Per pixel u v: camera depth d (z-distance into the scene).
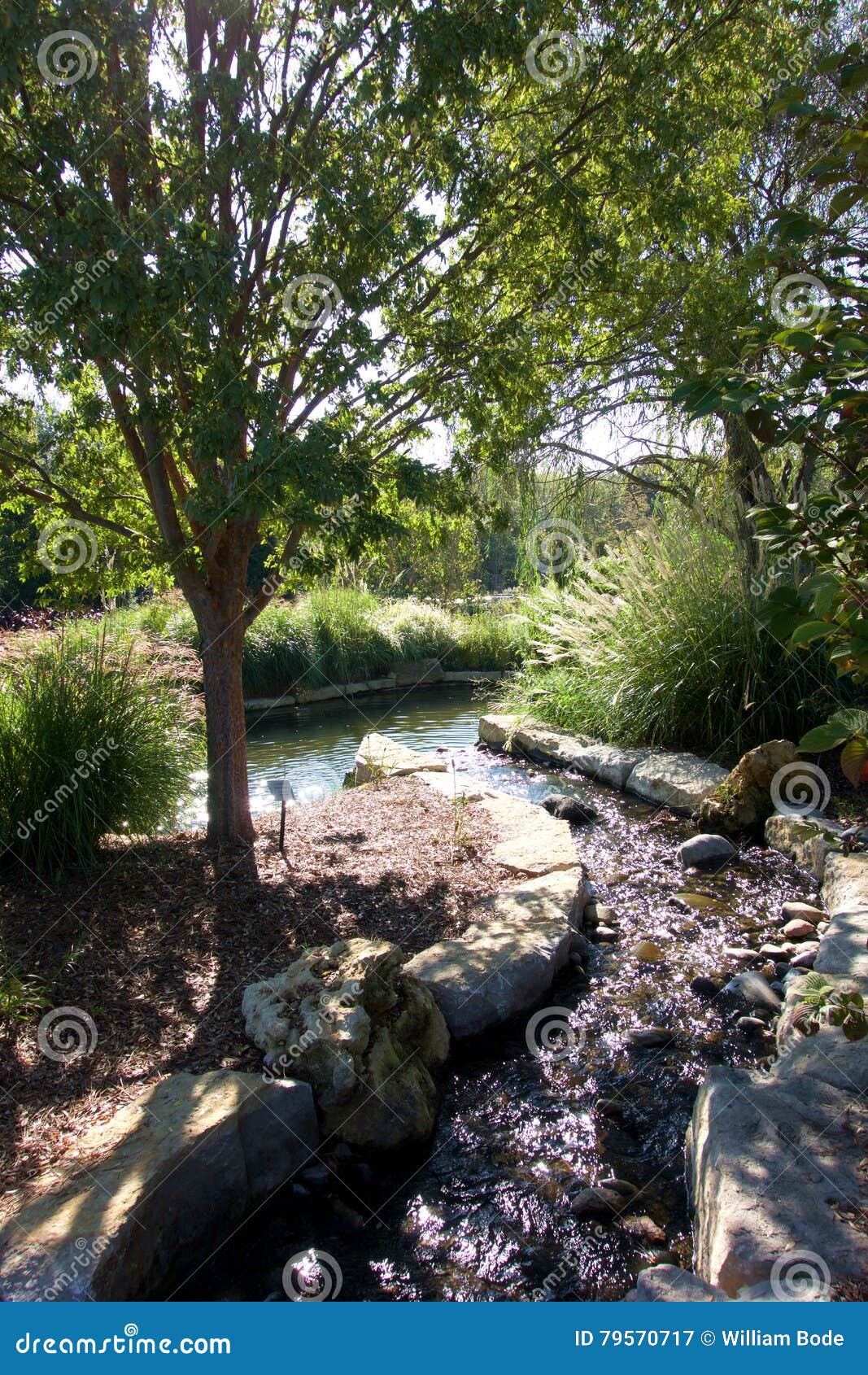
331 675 15.29
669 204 4.82
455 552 18.81
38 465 4.73
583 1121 3.19
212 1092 2.87
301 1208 2.79
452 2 4.04
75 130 3.75
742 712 7.42
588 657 8.89
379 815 6.44
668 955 4.42
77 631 6.50
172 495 5.03
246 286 4.34
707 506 8.37
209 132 4.13
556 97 4.63
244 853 5.23
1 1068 3.15
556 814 6.90
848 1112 2.61
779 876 5.40
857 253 2.02
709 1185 2.46
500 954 4.01
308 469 3.80
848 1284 2.03
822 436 1.94
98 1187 2.42
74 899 4.55
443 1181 2.92
